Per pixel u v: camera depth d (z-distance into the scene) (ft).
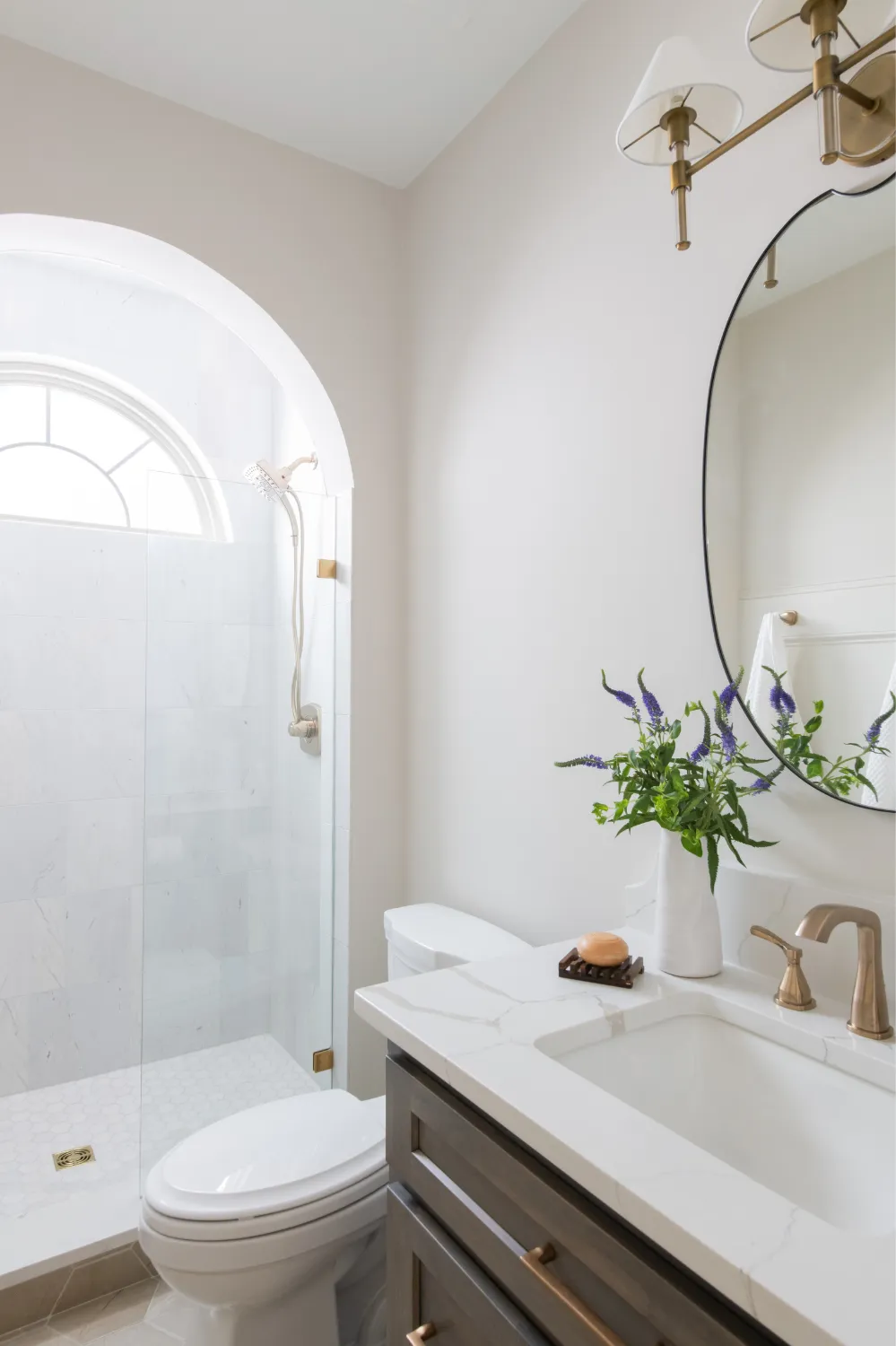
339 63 5.98
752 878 4.14
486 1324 2.86
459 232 6.73
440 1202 3.20
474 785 6.40
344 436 7.16
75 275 9.34
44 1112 8.41
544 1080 2.89
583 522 5.35
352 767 7.18
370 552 7.29
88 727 9.34
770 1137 3.35
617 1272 2.37
